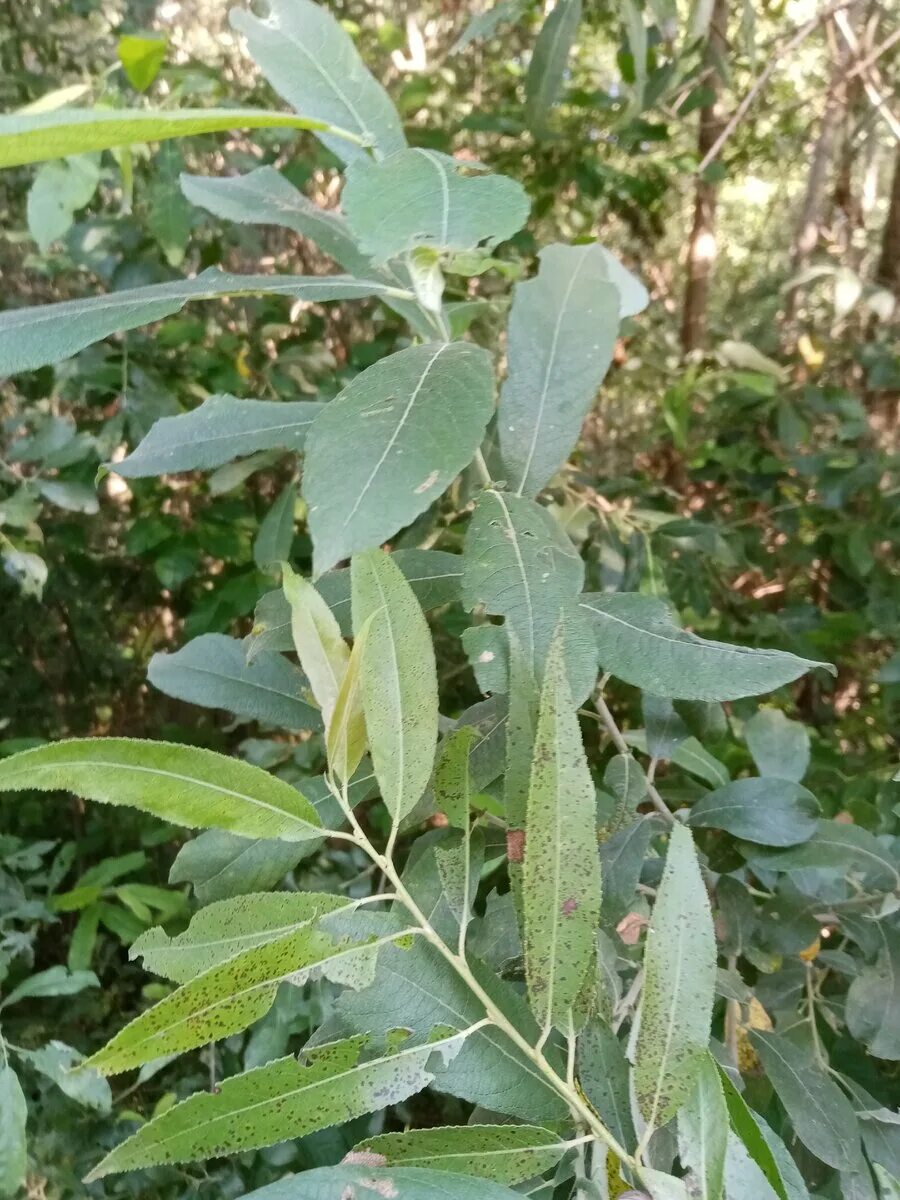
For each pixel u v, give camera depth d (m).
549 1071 0.22
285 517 0.51
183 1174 0.64
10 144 0.17
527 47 0.99
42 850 0.74
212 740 0.90
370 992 0.23
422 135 0.77
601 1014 0.27
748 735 0.50
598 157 0.92
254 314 0.85
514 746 0.24
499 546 0.26
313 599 0.22
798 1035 0.43
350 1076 0.21
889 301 0.86
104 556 0.98
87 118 0.17
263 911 0.22
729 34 0.99
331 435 0.21
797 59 1.07
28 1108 0.68
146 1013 0.19
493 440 0.46
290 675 0.36
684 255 1.20
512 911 0.35
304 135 0.82
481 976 0.25
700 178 0.88
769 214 1.25
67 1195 0.64
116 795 0.19
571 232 1.03
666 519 0.70
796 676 0.26
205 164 0.85
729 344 0.85
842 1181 0.35
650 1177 0.21
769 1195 0.22
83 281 0.90
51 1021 0.80
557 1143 0.23
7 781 0.18
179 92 0.67
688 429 0.95
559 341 0.31
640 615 0.29
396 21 0.96
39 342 0.24
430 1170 0.18
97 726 1.07
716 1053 0.37
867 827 0.64
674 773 0.71
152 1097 0.75
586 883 0.22
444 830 0.38
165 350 0.78
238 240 0.81
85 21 0.79
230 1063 0.71
